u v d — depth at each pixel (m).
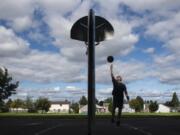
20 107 135.50
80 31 7.06
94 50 6.67
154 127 14.38
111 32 7.09
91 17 6.64
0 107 80.62
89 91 6.72
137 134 11.78
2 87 76.69
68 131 12.59
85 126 14.76
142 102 131.62
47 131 12.66
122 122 17.89
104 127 14.20
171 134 11.84
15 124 16.41
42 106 137.25
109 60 8.66
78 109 140.00
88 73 6.70
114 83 14.40
